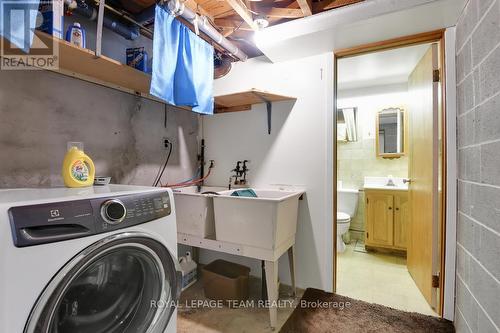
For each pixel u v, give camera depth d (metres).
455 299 1.68
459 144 1.63
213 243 1.83
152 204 1.14
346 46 2.02
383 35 1.85
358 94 3.51
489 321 1.15
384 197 3.03
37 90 1.44
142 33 2.03
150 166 2.18
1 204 0.72
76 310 0.98
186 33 1.75
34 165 1.43
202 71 1.88
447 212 1.72
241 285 1.98
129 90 1.96
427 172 1.97
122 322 1.13
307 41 1.94
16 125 1.36
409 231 2.47
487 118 1.20
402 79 3.17
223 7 1.86
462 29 1.56
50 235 0.79
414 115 2.32
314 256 2.15
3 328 0.69
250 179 2.47
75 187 1.25
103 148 1.80
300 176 2.23
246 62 2.49
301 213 2.20
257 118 2.45
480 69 1.29
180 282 1.27
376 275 2.48
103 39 1.80
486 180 1.21
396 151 3.31
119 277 1.12
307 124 2.21
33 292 0.75
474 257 1.35
